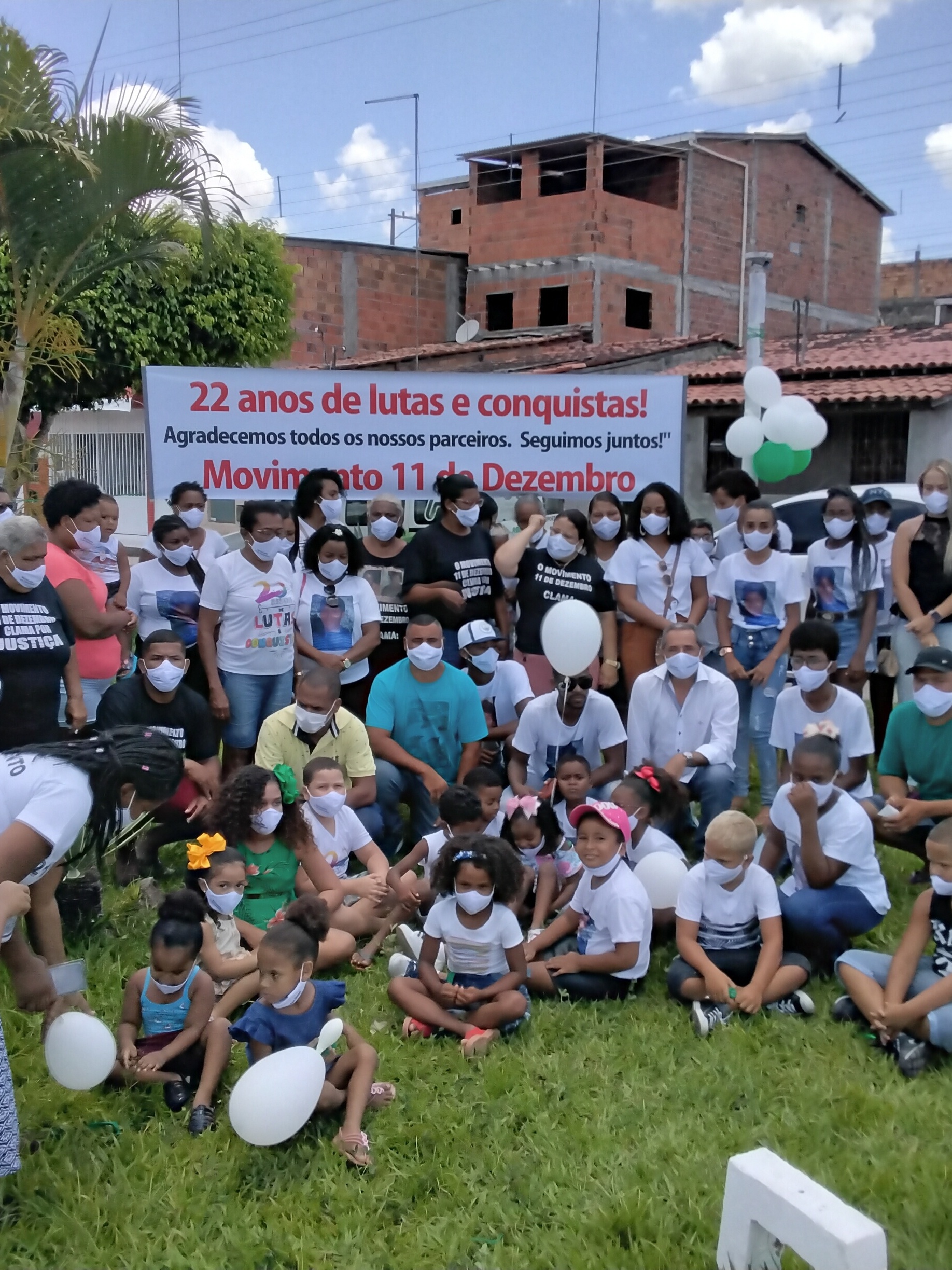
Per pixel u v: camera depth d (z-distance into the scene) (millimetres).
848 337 19953
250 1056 3490
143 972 3701
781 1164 2557
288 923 3471
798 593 6305
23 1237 2930
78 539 5391
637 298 25594
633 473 8078
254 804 4434
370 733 5660
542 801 5156
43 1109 3496
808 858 4453
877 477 15359
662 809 5020
